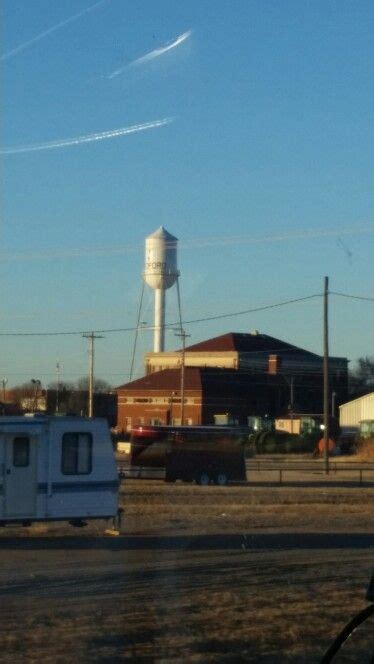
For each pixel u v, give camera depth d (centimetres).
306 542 2103
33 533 2258
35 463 2200
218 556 1845
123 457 5750
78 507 2227
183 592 1411
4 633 1110
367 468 5328
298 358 9731
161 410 8894
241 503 3075
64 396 9150
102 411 9356
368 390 9950
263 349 9850
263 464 5656
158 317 7544
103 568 1664
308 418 8100
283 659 1013
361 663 994
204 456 4125
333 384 9812
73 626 1154
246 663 994
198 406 8812
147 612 1246
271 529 2366
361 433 7188
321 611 1270
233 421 8581
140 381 9138
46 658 992
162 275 6806
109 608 1273
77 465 2236
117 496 2267
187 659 1005
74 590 1419
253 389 9238
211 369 9194
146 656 1013
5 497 2170
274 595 1388
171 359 10044
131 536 2200
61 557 1820
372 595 750
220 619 1212
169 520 2534
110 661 987
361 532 2316
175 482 4122
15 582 1498
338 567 1700
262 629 1155
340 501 3209
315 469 5069
